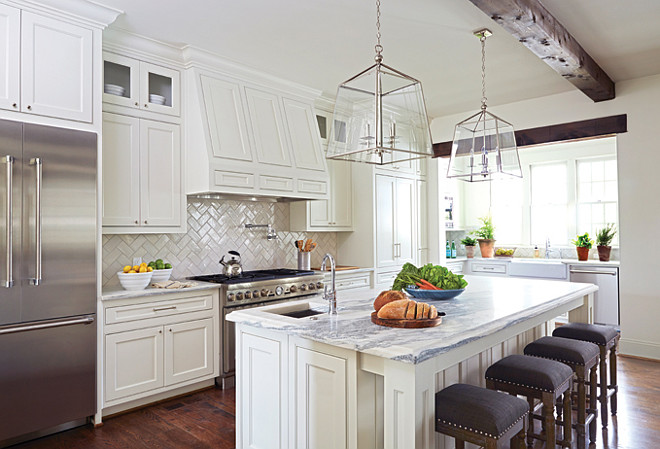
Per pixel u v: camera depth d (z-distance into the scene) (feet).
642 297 14.92
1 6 8.69
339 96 7.47
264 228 15.58
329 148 7.54
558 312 9.76
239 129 12.93
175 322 11.27
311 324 7.20
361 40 11.50
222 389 12.20
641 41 11.80
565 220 23.13
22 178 8.83
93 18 9.80
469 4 9.70
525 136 17.02
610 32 11.24
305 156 14.74
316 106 16.35
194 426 9.91
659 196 14.56
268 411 7.57
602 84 13.85
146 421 10.16
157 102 11.93
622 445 9.03
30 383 8.93
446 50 12.18
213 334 12.08
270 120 13.94
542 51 11.03
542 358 8.32
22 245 8.82
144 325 10.69
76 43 9.67
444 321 7.30
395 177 18.20
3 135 8.61
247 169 12.78
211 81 12.64
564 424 8.29
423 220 19.72
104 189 10.73
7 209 8.59
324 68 13.48
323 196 15.19
